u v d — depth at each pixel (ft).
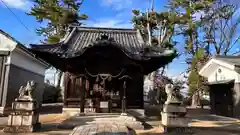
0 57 51.19
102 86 46.68
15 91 54.39
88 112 42.65
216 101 62.44
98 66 42.91
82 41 52.03
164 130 32.32
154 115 54.29
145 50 46.24
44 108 72.90
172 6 91.91
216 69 62.49
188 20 87.04
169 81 90.63
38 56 44.55
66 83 49.98
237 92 52.31
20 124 29.84
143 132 32.09
